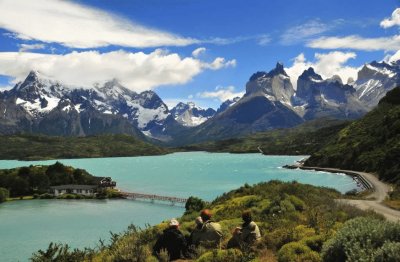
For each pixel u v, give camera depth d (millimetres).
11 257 73625
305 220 24688
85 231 98438
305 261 16953
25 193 172625
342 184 145375
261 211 31375
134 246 20734
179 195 168500
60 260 21984
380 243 14914
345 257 15594
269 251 19328
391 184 107500
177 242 20344
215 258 17688
